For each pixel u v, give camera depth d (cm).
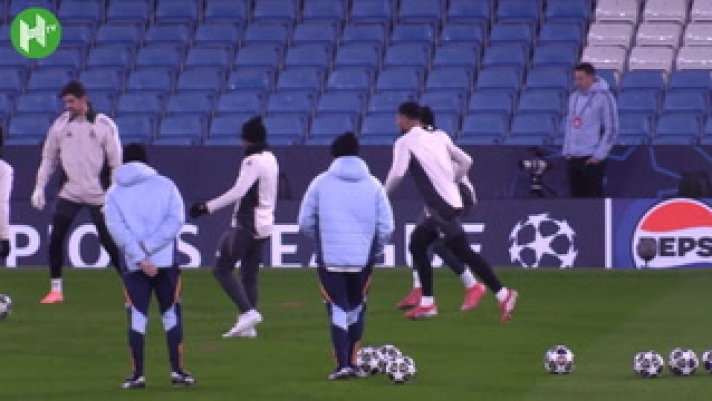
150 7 10294
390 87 9350
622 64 9450
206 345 5334
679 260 7619
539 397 4194
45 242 7931
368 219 4534
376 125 8962
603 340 5403
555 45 9556
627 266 7656
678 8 9750
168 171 8012
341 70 9481
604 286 7012
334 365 4850
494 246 7725
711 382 4431
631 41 9644
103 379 4591
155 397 4231
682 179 7688
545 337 5481
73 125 6344
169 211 4294
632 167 7825
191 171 8000
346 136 4616
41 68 9925
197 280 7362
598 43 9625
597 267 7650
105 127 6331
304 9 10081
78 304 6550
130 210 4291
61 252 6575
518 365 4828
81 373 4716
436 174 5766
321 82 9512
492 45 9638
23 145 8081
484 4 9975
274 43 9912
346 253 4506
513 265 7706
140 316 4369
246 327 5497
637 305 6381
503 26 9744
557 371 4622
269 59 9731
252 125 5456
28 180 8075
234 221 5488
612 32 9644
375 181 4572
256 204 5469
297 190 7906
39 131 9300
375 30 9856
